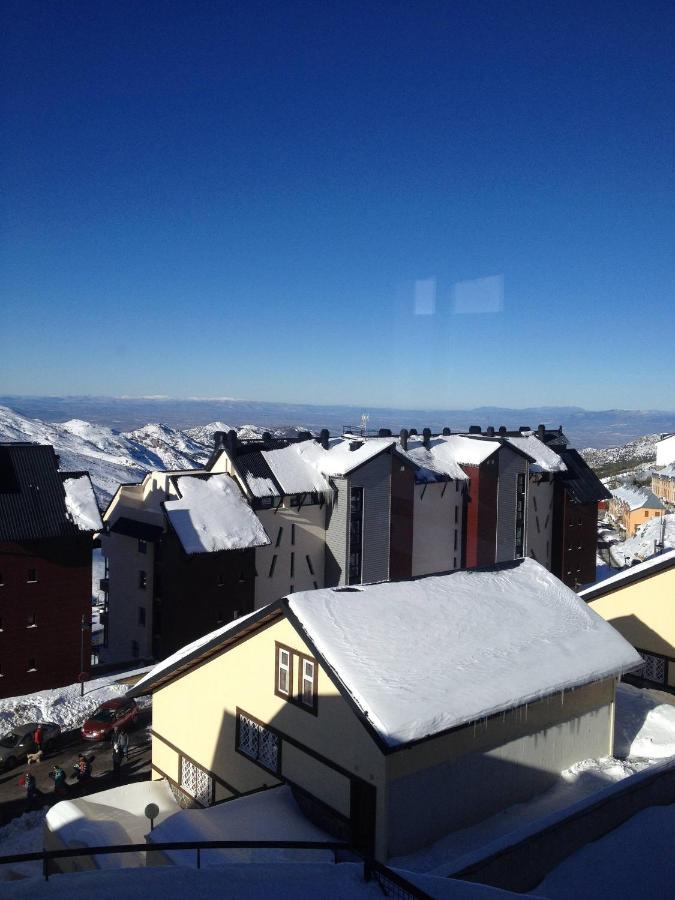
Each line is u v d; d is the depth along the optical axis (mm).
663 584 22156
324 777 14562
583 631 17828
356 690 13641
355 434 42719
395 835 13359
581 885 11203
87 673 30125
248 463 37219
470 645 16000
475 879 10664
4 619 29047
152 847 9602
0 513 29172
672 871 11281
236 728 16984
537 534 47000
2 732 25375
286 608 15461
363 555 38500
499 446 43031
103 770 22812
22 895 9109
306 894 9203
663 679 22141
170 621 33250
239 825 14102
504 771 15109
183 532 32562
